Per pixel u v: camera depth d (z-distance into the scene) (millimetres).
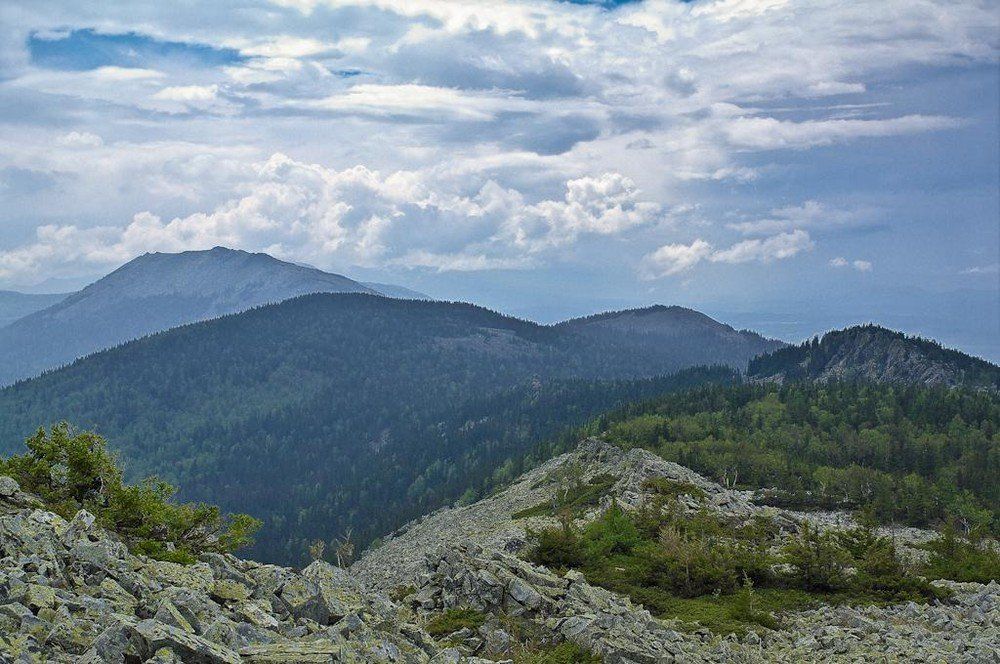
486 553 52094
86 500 39156
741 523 91062
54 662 19969
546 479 192500
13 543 26453
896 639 41594
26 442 40062
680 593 57594
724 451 181750
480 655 39781
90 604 23625
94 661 19984
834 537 70750
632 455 170375
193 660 21641
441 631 42719
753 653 42250
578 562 66438
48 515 30422
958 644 39812
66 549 28109
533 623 43125
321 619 30969
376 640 29641
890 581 57031
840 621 48031
